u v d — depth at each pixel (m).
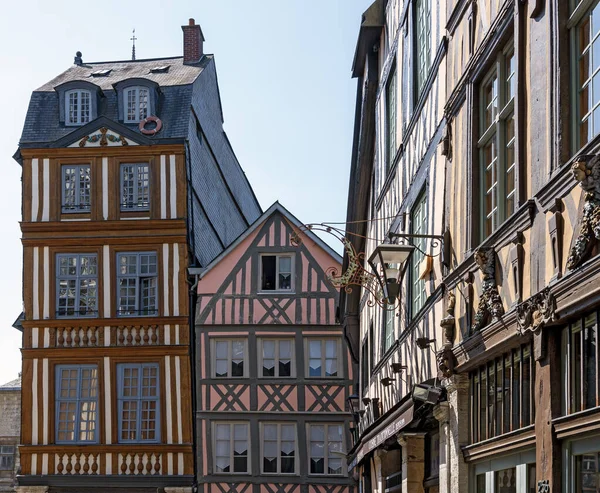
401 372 11.96
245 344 24.02
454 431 8.35
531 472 6.49
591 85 5.41
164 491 23.44
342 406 23.70
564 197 5.61
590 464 5.36
